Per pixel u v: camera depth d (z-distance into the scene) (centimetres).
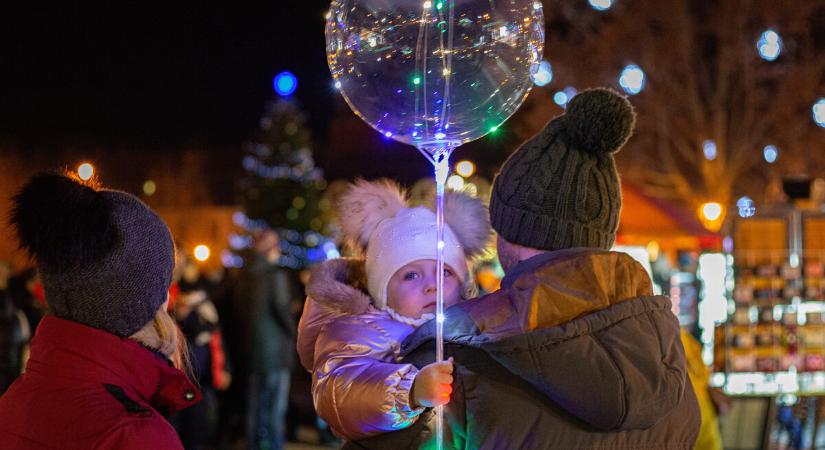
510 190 230
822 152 2056
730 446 722
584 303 201
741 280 714
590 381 191
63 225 182
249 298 827
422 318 254
